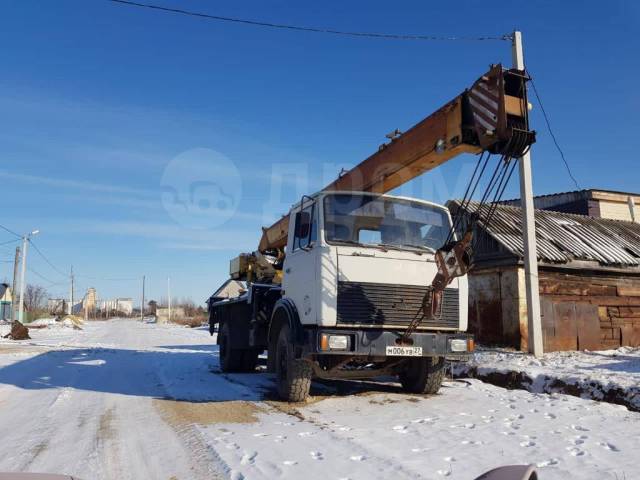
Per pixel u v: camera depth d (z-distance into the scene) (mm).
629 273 14555
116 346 20656
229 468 4461
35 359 14445
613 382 7816
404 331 7039
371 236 7305
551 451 5004
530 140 6074
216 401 7707
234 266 12820
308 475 4266
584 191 27328
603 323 14117
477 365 10531
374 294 6879
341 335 6645
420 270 7203
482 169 6535
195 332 37844
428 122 7160
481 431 5770
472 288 14266
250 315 10688
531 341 11477
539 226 15836
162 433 5812
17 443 5543
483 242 14047
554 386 8656
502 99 6055
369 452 4910
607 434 5641
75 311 115625
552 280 13586
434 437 5508
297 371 7273
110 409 7238
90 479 4340
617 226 18531
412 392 8250
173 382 9750
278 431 5762
